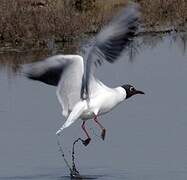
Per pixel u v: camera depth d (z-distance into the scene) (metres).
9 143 16.78
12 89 22.17
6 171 15.01
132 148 16.25
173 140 16.72
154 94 21.08
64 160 15.60
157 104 19.97
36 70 12.20
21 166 15.27
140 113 19.09
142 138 16.95
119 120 18.42
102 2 36.53
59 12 31.47
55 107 19.89
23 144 16.67
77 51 28.36
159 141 16.67
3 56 28.22
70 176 14.77
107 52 11.89
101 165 15.27
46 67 12.17
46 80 12.24
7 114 19.30
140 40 30.97
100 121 18.33
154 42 30.59
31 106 20.06
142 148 16.23
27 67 12.24
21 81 23.14
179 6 35.94
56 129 17.78
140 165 15.20
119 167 15.10
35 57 27.69
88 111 12.38
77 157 15.77
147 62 25.81
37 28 30.44
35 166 15.27
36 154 15.98
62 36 30.53
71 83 12.28
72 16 31.41
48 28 30.55
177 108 19.55
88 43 29.53
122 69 24.52
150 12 35.34
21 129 17.88
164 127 17.77
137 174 14.72
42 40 30.20
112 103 12.61
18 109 19.80
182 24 34.44
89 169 15.09
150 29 33.22
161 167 15.02
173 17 35.47
